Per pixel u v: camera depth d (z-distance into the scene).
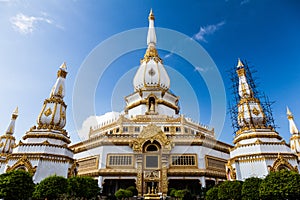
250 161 28.56
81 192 24.08
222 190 23.50
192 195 31.62
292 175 19.44
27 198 21.23
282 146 29.20
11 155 28.89
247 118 32.47
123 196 30.02
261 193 20.03
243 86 35.75
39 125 32.62
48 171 28.47
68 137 33.84
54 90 35.84
